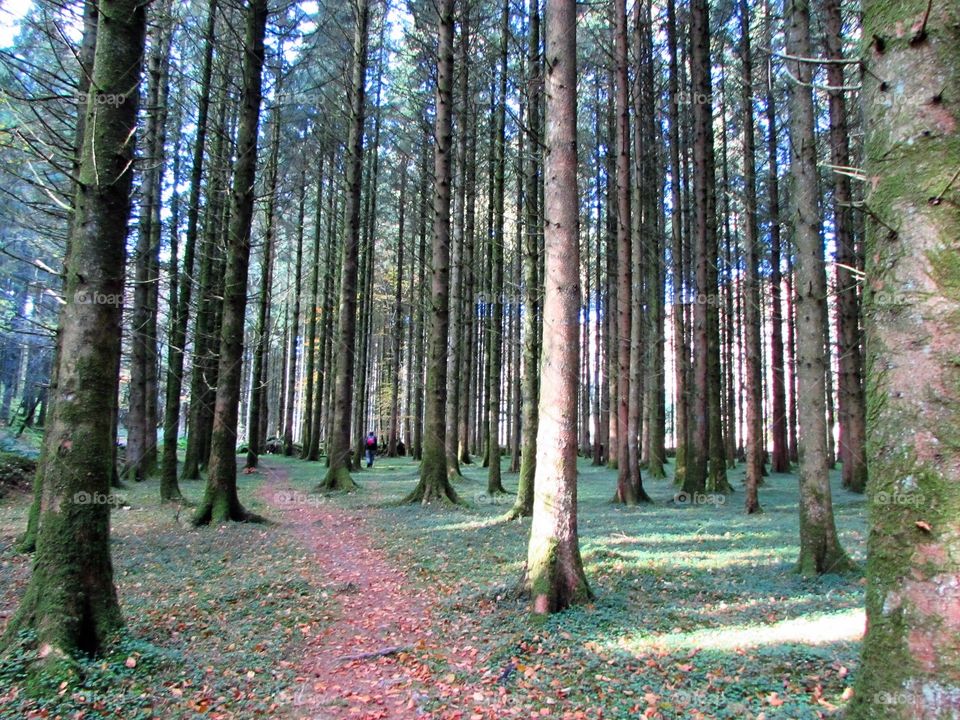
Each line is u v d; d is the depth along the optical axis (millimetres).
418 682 4707
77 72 8422
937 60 2402
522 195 19562
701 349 15273
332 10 16281
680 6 18828
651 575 7523
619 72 14516
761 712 3783
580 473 23500
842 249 16234
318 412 29312
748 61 14781
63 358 4828
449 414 21297
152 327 16766
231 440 11602
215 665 4918
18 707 3828
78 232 4836
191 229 16328
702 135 14867
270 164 18938
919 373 2346
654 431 22094
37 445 20469
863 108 2732
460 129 20391
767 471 24359
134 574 7699
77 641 4539
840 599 6434
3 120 7199
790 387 29656
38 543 4691
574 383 6496
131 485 17016
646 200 20422
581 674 4680
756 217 18844
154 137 13594
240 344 11781
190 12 16016
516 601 6477
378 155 27625
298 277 28375
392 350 38125
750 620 5797
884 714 2320
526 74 14711
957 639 2166
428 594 7133
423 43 15414
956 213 2336
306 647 5512
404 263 34000
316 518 12523
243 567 8242
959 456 2240
